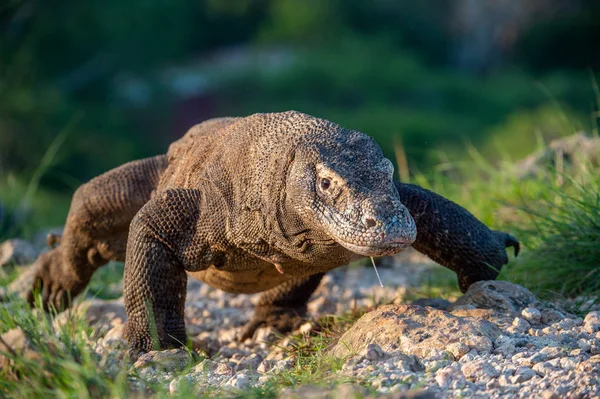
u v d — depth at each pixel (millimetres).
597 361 9891
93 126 61906
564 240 14766
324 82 79688
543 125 47406
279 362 11484
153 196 13609
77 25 66188
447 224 12500
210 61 95688
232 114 74750
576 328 11422
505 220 18109
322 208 10617
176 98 76375
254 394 9680
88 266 14992
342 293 16406
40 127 56562
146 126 69500
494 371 9961
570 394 9266
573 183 15875
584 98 74875
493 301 12117
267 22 105312
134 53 72875
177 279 12312
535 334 11227
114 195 14000
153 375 10805
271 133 11820
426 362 10336
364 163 10789
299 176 10906
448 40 99500
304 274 12344
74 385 9266
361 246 10148
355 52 91375
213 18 106750
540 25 94188
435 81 82938
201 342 13391
